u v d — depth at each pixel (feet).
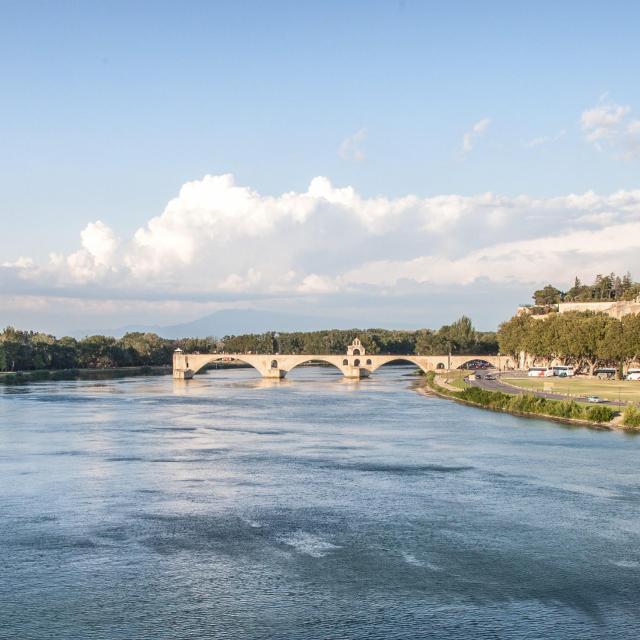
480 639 202.80
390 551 267.39
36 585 238.07
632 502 328.08
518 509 317.83
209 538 281.95
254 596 229.66
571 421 581.94
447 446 472.85
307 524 299.17
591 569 250.16
